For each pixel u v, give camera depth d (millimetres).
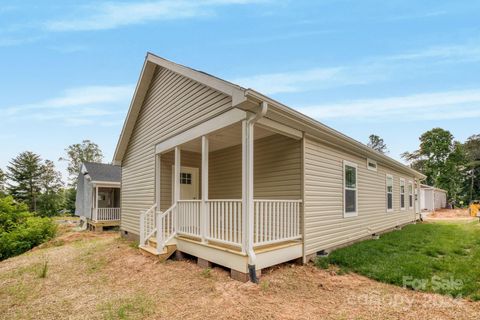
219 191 8297
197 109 6223
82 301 4105
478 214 18016
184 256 6273
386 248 6957
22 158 31828
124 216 10594
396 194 12117
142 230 7141
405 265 5270
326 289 4234
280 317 3262
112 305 3852
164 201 8328
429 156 36000
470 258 6012
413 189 15500
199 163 9008
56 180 36031
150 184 8477
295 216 5586
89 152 41906
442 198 31516
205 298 3895
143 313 3520
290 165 6031
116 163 10945
